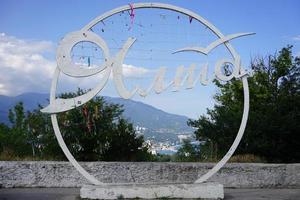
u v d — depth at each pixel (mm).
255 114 17578
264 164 12453
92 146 16719
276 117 16703
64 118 16906
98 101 17391
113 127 17391
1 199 9883
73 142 16734
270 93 21516
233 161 14719
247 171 12281
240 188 12172
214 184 10188
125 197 9836
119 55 10266
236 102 22312
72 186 11711
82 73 10172
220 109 19938
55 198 10039
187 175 12086
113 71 10203
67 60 10164
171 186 9992
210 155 17094
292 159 16656
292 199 10461
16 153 15328
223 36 10547
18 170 11633
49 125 18297
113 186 9992
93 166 11844
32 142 18281
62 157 15953
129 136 17156
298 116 16984
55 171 11734
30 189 11367
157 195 9906
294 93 20156
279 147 16391
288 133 16375
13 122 19375
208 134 18953
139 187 9898
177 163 12180
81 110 16859
